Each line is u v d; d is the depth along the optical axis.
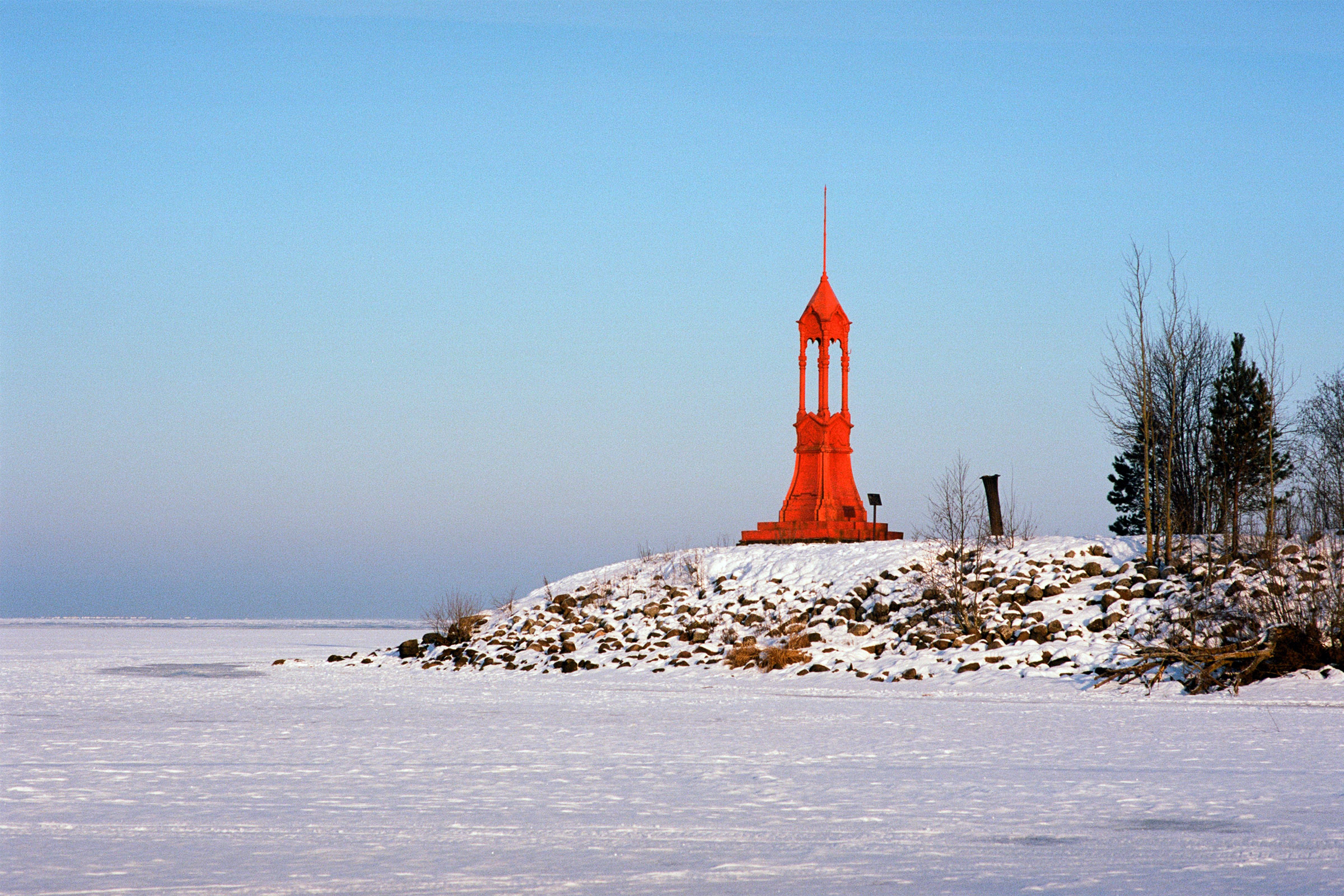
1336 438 59.72
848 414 62.19
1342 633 37.56
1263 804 18.64
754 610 51.47
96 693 40.31
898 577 50.97
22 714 33.06
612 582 58.59
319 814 18.06
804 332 62.69
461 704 35.78
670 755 24.39
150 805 18.81
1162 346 56.91
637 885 13.77
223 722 30.81
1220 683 36.66
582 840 16.20
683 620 52.06
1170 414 52.97
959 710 32.91
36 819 17.61
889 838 16.34
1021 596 46.72
